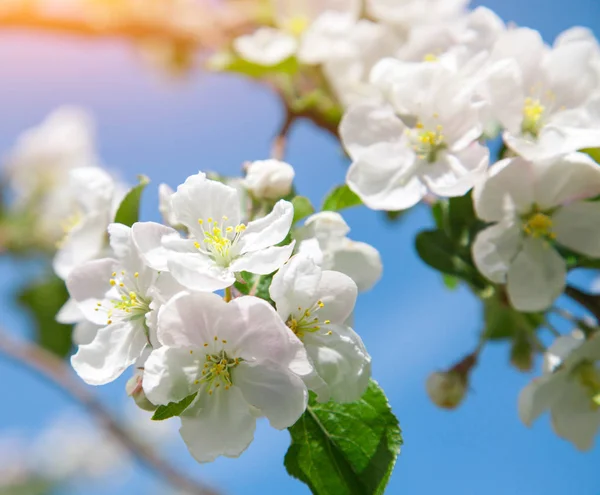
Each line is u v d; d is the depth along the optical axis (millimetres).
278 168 573
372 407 552
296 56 679
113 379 548
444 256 593
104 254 598
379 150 590
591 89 595
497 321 627
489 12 603
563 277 584
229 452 539
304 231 562
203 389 540
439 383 611
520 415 597
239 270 540
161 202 567
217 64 688
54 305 812
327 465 550
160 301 541
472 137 582
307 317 542
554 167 580
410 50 633
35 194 872
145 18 735
